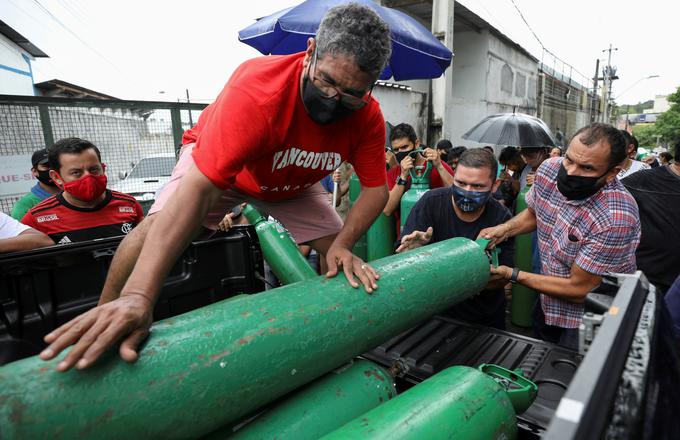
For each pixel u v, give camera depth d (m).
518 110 15.22
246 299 1.05
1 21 10.09
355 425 0.91
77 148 2.28
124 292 0.88
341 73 1.04
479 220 2.26
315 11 3.05
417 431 0.89
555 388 1.39
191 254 1.95
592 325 0.81
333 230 1.93
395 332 1.30
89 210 2.43
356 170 1.51
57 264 1.59
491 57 12.07
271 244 1.68
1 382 0.68
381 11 3.27
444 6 7.70
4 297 1.50
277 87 1.12
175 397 0.80
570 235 1.99
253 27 3.44
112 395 0.74
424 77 3.92
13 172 4.23
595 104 31.05
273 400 1.05
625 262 1.87
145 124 5.19
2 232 1.94
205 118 1.63
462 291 1.55
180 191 1.04
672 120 34.91
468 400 1.00
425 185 3.34
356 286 1.20
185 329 0.89
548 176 2.12
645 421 0.61
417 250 1.54
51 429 0.68
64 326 0.76
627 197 1.85
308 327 1.02
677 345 0.89
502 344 1.69
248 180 1.58
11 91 10.92
